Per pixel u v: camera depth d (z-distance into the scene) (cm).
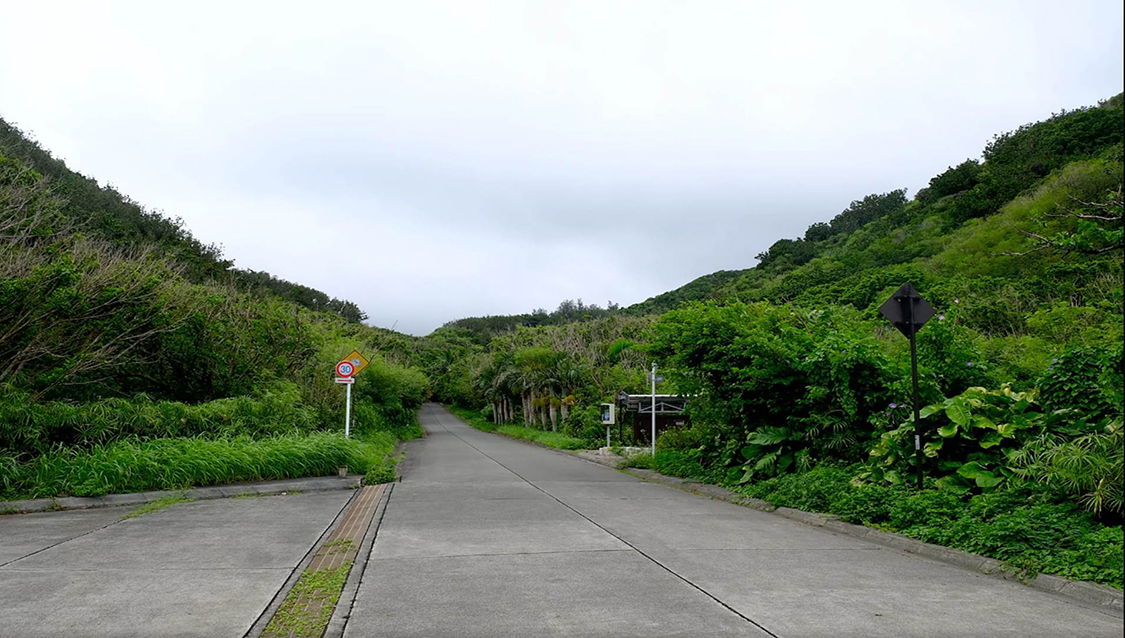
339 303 7331
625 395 2492
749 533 855
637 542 780
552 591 570
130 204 3834
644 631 471
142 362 1538
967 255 4494
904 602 549
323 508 1038
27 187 1423
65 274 1209
